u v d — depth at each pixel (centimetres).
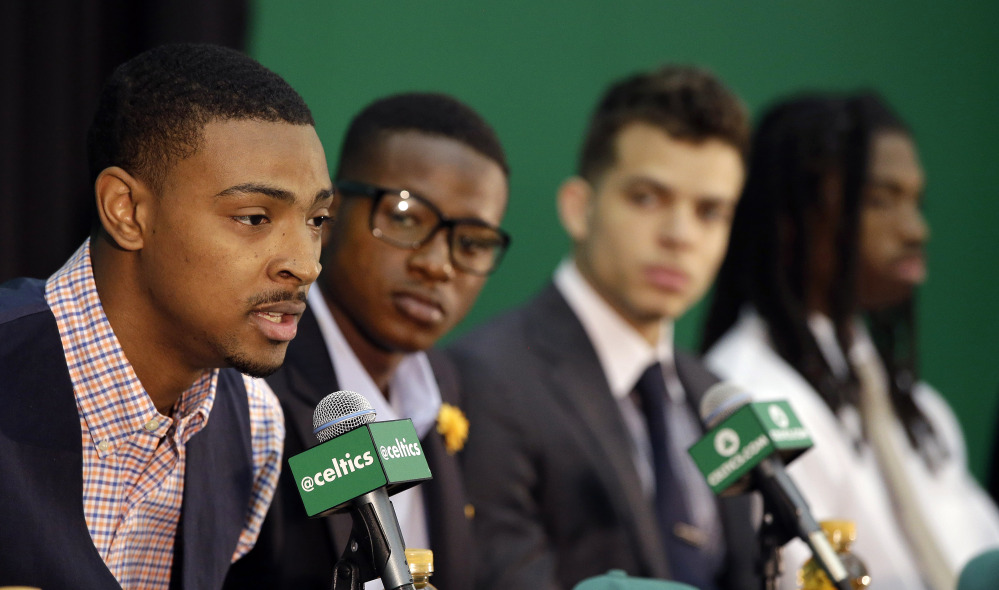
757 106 1009
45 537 304
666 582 387
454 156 454
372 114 468
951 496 753
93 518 324
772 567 380
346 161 463
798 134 730
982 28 1137
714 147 618
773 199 727
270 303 296
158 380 323
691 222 617
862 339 758
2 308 320
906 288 781
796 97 761
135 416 322
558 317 607
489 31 873
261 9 779
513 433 544
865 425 695
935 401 820
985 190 1141
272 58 783
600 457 553
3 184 633
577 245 642
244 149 291
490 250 465
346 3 812
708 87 631
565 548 541
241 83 297
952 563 688
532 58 892
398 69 834
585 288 623
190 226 291
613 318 615
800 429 390
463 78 862
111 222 299
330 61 805
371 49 823
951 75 1123
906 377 771
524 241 879
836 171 722
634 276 611
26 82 649
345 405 301
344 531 413
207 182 290
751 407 382
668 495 582
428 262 445
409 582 285
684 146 614
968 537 740
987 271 1140
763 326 717
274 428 389
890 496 692
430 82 848
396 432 299
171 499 344
